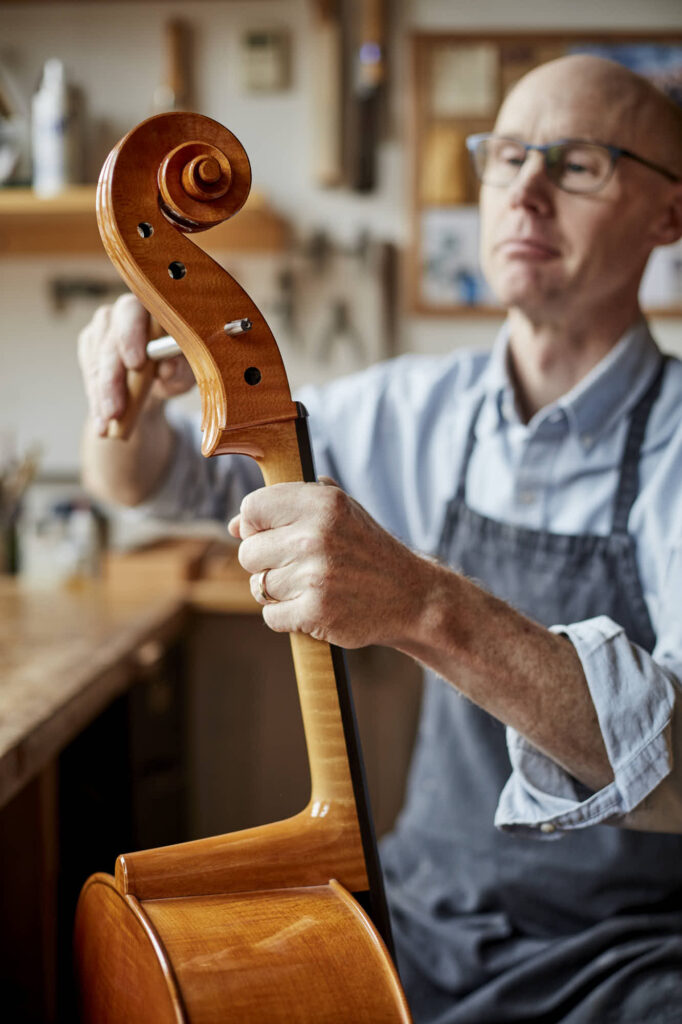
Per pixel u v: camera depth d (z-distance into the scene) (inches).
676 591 41.4
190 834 90.7
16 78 101.1
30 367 104.3
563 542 50.8
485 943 47.5
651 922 45.6
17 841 63.4
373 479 58.9
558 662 34.4
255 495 31.3
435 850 51.7
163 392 43.1
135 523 104.2
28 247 101.9
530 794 36.3
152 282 30.1
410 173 101.0
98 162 101.0
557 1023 44.2
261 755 89.9
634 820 35.7
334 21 97.7
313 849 31.8
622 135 47.9
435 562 34.2
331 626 31.1
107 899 31.6
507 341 54.1
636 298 51.4
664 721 34.5
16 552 92.5
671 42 98.3
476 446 55.5
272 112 100.7
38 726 48.9
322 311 103.0
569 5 98.9
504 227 48.9
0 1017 63.7
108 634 70.1
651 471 50.1
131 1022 29.5
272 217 98.0
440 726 53.4
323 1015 27.5
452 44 99.5
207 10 99.8
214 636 88.5
